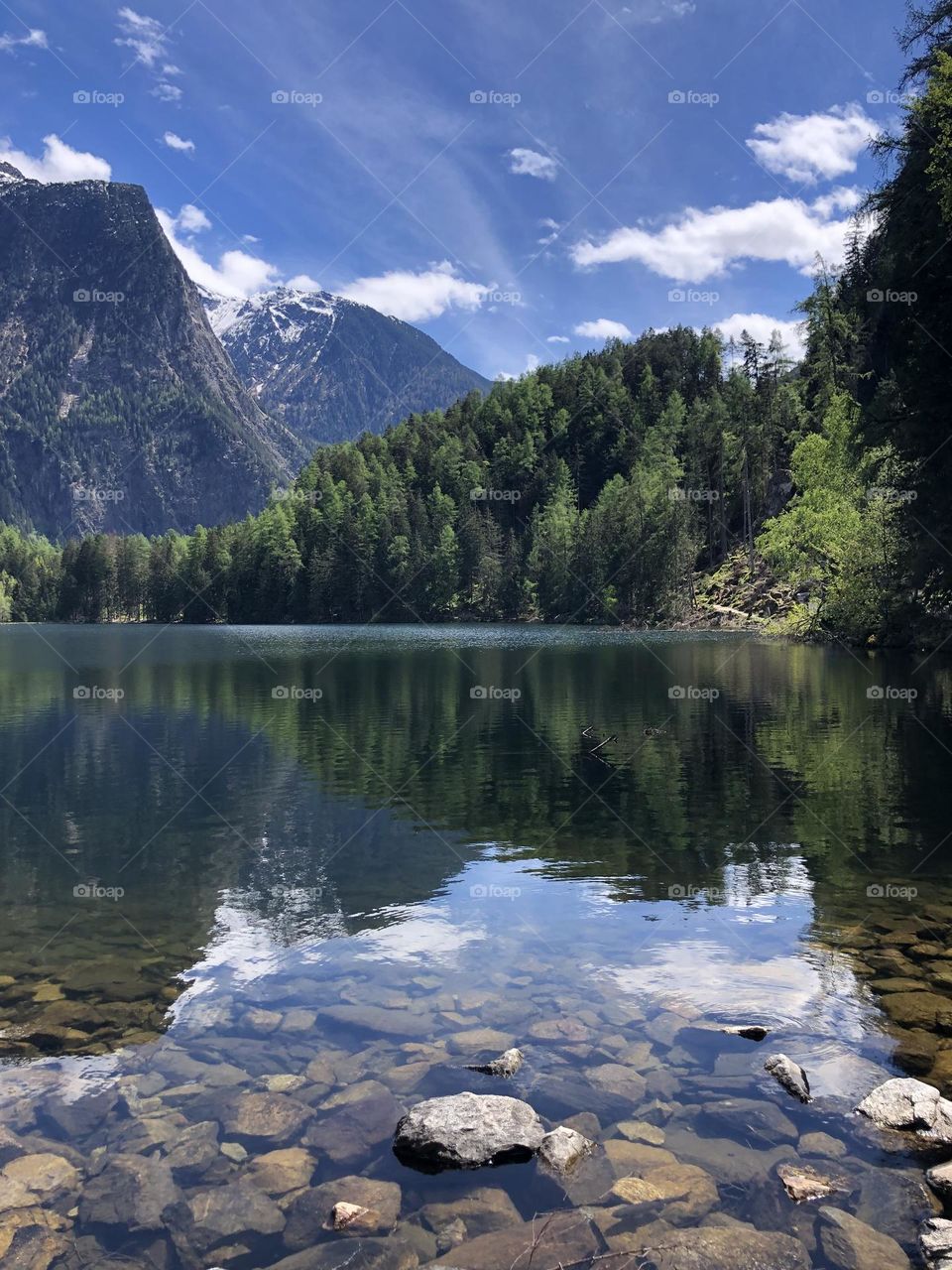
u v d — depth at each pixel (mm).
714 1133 6086
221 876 13156
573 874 12875
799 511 72875
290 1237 5129
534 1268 4836
